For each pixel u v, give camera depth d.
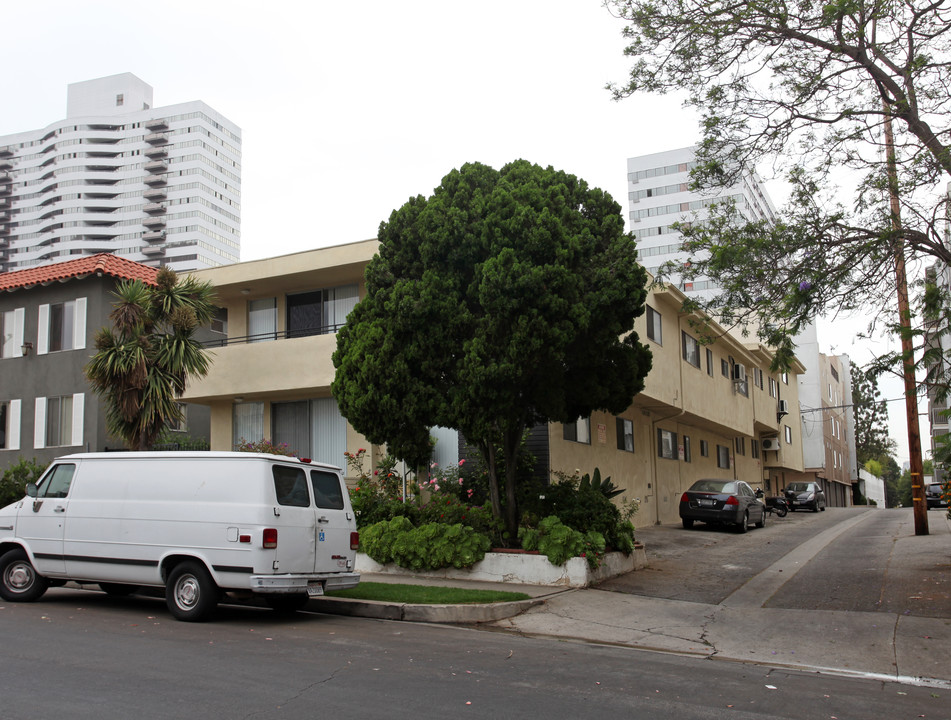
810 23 10.17
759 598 11.52
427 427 12.81
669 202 98.56
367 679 6.62
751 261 9.98
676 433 25.97
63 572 10.41
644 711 5.96
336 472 10.65
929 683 7.32
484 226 11.62
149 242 131.50
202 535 9.48
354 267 18.30
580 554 12.25
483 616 10.09
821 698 6.60
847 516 31.31
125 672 6.66
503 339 11.46
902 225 9.89
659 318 21.53
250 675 6.64
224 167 138.38
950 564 13.32
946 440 13.84
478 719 5.59
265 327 20.47
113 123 133.62
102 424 21.92
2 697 5.86
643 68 10.90
